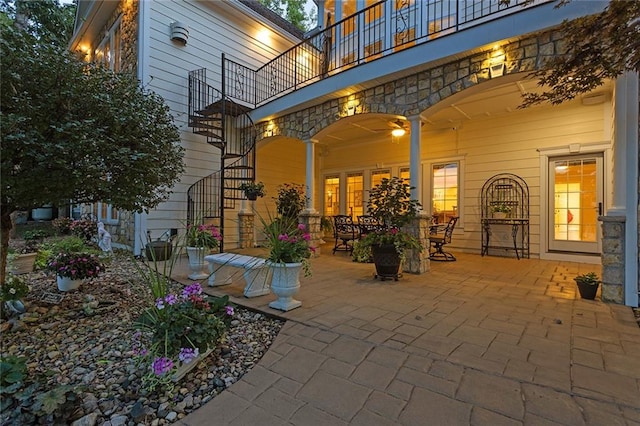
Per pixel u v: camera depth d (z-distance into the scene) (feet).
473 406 5.04
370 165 27.32
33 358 6.86
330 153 30.37
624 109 10.03
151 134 10.12
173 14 21.26
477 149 21.42
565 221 18.42
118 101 9.09
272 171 28.19
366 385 5.72
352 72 16.14
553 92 9.09
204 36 23.00
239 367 6.53
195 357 6.05
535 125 19.26
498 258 19.53
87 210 29.50
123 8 22.68
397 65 14.43
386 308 9.77
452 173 22.54
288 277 9.42
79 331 8.25
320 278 14.05
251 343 7.64
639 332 7.78
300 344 7.36
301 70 29.35
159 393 5.58
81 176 7.70
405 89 15.10
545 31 11.04
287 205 23.11
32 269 14.55
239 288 12.28
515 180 19.97
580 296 11.01
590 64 7.71
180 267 16.33
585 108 17.71
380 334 7.77
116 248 21.54
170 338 5.81
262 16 25.99
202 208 22.29
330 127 19.17
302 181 30.89
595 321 8.55
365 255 14.70
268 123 22.97
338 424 4.75
